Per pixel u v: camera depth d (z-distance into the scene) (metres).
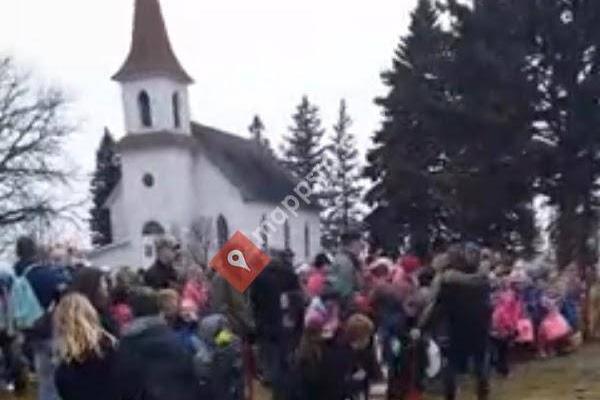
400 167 34.50
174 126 52.91
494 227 28.70
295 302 9.11
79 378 4.89
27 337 8.10
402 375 9.55
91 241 63.25
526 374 11.58
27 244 8.22
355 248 9.94
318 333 6.59
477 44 28.23
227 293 8.34
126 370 5.04
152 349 5.34
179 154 51.75
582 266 18.41
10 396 9.97
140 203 51.78
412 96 30.81
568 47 28.36
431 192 32.91
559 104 28.78
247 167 56.47
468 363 9.09
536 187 29.02
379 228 35.28
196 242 47.00
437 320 8.86
